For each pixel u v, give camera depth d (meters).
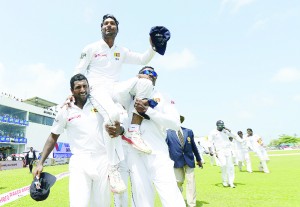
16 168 23.50
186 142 5.57
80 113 2.99
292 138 112.75
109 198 3.01
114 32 3.49
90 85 3.34
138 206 2.83
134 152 2.92
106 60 3.46
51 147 3.04
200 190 7.64
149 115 2.85
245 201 5.94
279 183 8.70
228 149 8.45
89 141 2.92
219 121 8.52
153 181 2.83
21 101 39.84
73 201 2.68
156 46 3.28
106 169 2.94
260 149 12.61
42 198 2.88
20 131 39.34
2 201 5.86
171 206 2.65
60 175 11.71
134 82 2.99
